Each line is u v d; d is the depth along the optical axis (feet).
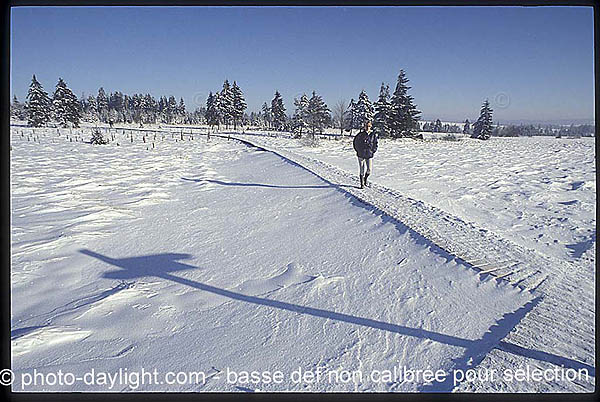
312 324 12.05
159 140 107.24
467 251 17.03
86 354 10.70
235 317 12.75
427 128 205.36
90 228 23.56
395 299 13.29
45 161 58.08
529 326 11.10
